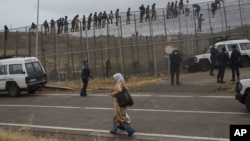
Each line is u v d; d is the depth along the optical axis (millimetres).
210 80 22328
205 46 31875
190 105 15945
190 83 21969
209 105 15711
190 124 12656
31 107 18000
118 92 11617
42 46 32406
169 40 31922
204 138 10953
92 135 12031
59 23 33000
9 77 22516
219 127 12016
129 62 32594
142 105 16609
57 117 15148
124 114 11688
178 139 11016
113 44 33656
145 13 31797
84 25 32375
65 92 23031
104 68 32781
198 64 27594
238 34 31469
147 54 33156
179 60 21766
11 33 37500
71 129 12953
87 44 31781
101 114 15219
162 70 30641
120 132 12195
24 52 35219
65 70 32594
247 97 13836
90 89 23156
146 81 24938
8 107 18484
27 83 22203
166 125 12727
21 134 10781
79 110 16359
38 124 14008
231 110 14477
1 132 10453
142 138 11398
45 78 23547
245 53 26766
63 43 34938
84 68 20406
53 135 12062
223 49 20906
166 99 17734
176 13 32094
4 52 33875
